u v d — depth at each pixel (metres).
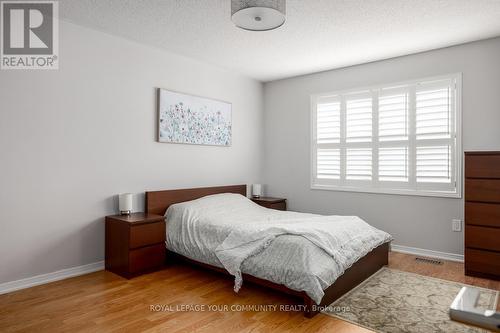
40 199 2.96
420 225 3.94
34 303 2.54
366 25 3.14
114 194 3.47
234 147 4.88
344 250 2.71
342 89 4.56
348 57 4.11
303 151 4.96
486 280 3.06
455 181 3.71
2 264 2.75
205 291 2.82
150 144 3.79
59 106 3.06
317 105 4.81
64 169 3.10
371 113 4.31
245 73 4.88
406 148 4.04
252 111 5.20
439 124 3.81
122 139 3.53
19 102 2.83
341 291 2.68
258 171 5.32
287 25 3.14
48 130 3.00
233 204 3.98
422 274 3.23
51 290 2.81
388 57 4.11
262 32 3.32
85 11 2.89
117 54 3.48
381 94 4.22
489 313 0.88
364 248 2.94
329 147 4.70
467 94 3.63
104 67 3.38
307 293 2.31
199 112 4.30
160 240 3.34
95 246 3.33
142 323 2.24
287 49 3.83
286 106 5.14
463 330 2.15
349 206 4.50
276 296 2.72
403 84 4.05
